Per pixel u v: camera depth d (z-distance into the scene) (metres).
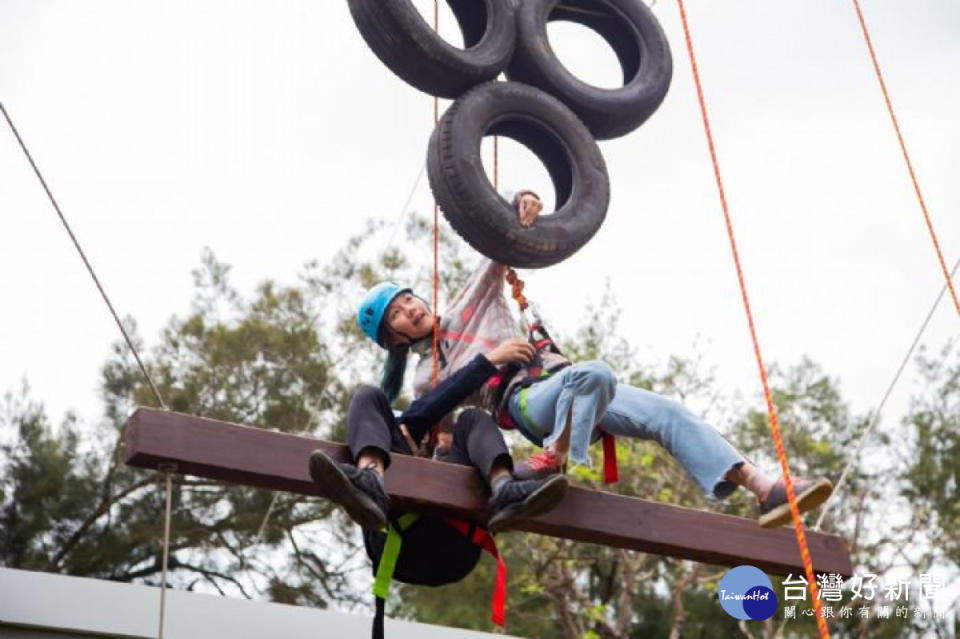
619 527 5.57
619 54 6.70
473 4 6.30
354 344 14.59
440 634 7.04
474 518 5.48
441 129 5.85
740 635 16.30
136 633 6.34
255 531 13.76
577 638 15.01
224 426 5.13
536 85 6.25
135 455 5.00
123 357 14.42
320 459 4.85
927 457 16.77
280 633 6.63
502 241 5.79
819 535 5.84
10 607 6.18
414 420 5.55
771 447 16.42
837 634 16.28
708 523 5.69
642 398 5.83
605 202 6.06
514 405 5.75
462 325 6.00
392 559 5.52
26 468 13.70
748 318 5.07
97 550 13.50
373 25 5.90
